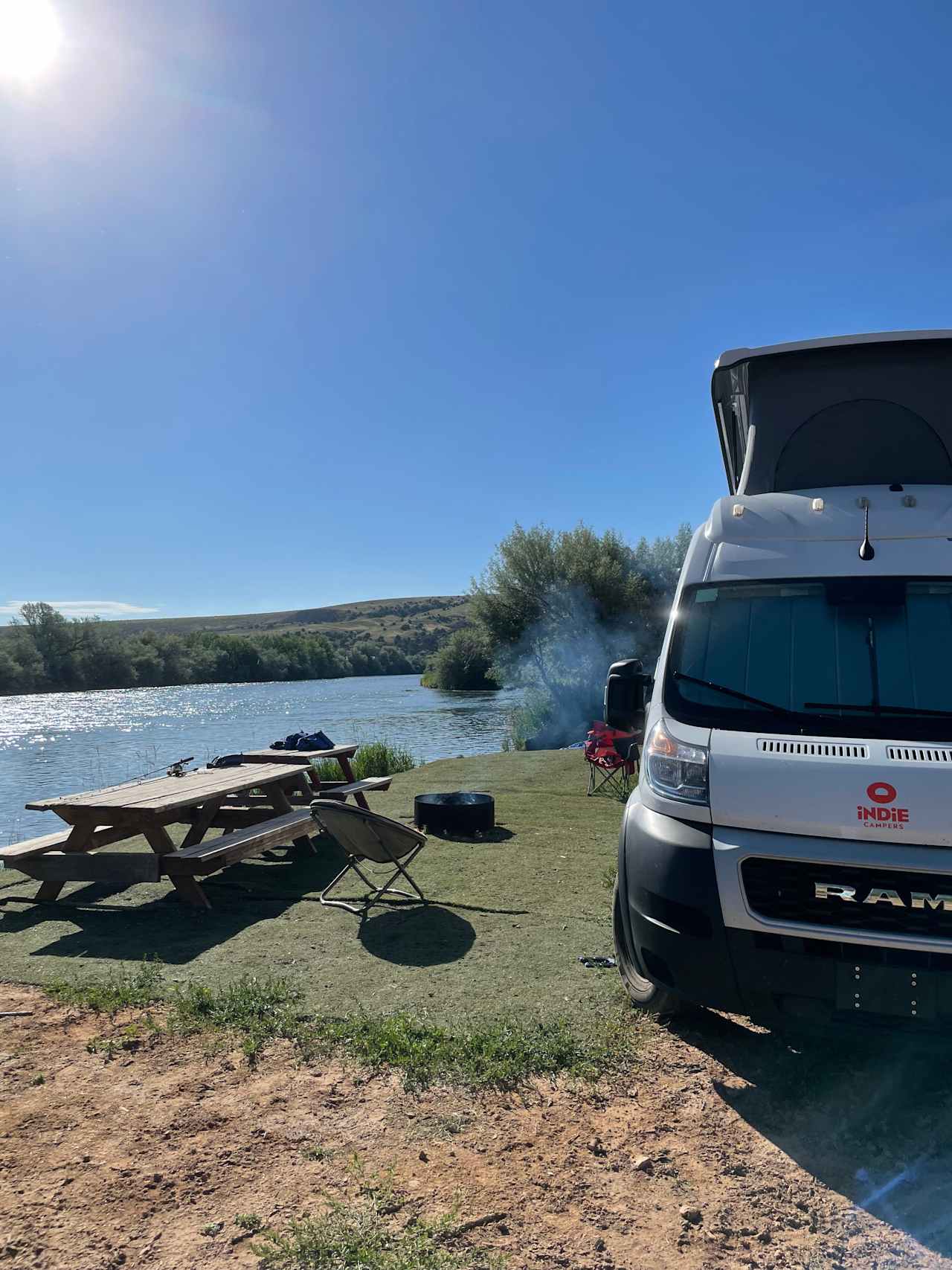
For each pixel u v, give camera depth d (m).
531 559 31.89
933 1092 3.31
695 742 3.51
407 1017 3.81
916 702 3.38
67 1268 2.34
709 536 4.27
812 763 3.23
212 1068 3.48
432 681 63.66
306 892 5.98
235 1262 2.37
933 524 3.90
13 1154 2.88
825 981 3.06
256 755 8.31
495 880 6.13
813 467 4.67
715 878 3.23
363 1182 2.73
